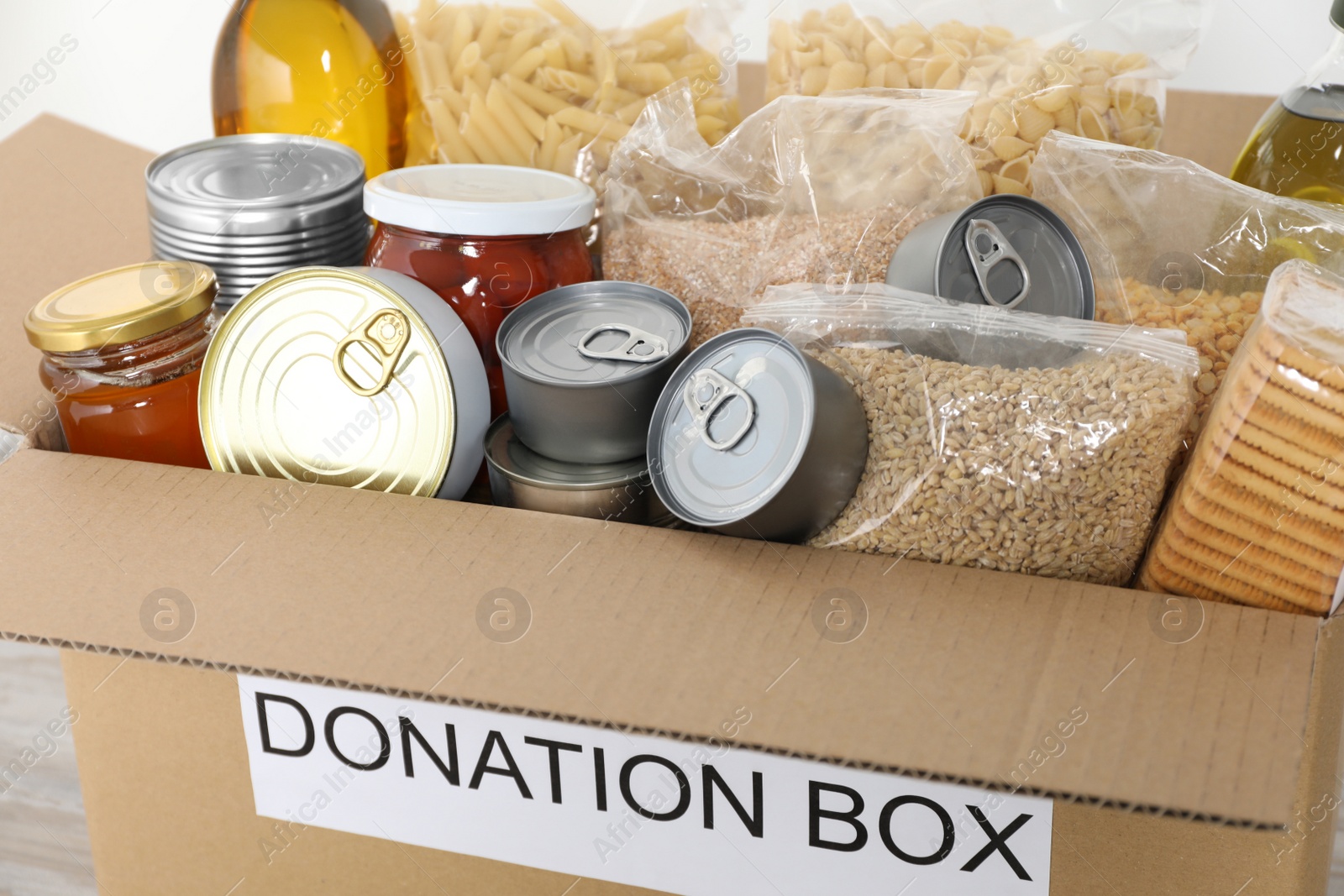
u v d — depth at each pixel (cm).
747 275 96
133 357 86
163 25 151
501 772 73
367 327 85
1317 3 123
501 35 106
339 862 81
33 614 71
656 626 69
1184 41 95
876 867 69
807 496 74
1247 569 69
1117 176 91
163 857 87
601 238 109
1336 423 63
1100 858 67
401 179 96
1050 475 71
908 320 80
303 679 67
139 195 123
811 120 98
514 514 78
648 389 82
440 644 68
